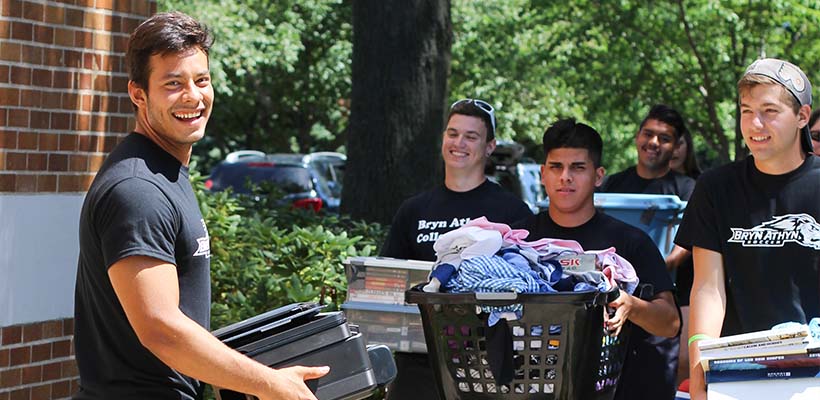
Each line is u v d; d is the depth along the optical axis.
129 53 4.02
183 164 4.10
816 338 4.61
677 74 22.75
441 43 13.02
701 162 36.12
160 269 3.77
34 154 6.67
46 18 6.73
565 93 30.66
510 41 28.09
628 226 5.54
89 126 7.03
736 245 4.77
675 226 7.62
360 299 5.52
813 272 4.65
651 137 8.70
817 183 4.66
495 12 28.16
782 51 21.88
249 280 8.02
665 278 5.42
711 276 4.85
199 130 4.04
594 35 22.05
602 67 22.78
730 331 4.88
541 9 22.38
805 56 21.69
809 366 4.21
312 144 41.44
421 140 12.87
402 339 5.44
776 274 4.70
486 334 4.32
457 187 6.16
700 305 4.82
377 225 10.41
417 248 6.15
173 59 3.96
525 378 4.36
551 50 22.84
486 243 4.71
